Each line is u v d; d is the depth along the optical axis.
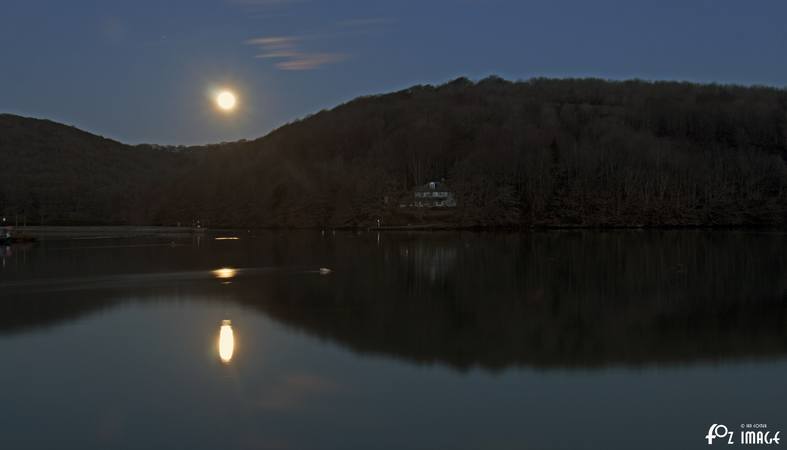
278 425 17.72
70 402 19.59
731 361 24.42
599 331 29.81
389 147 191.50
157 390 20.70
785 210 142.50
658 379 22.08
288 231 156.25
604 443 16.70
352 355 25.16
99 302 38.31
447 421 18.06
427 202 163.75
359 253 78.69
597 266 59.84
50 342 27.39
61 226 186.62
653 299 39.25
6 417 18.44
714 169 150.38
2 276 53.25
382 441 16.72
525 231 136.38
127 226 188.50
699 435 17.23
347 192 167.25
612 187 148.12
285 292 42.62
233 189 199.75
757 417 18.50
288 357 24.70
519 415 18.61
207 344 26.92
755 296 40.19
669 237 109.12
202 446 16.41
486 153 164.12
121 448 16.33
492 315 33.91
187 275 53.44
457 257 71.31
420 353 25.45
